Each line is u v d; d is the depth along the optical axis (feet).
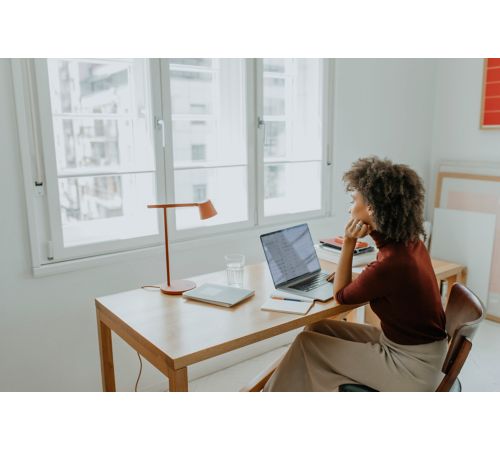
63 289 7.54
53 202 7.31
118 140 7.97
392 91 11.78
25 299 7.24
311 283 7.18
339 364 6.24
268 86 9.69
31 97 6.93
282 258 7.12
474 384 8.79
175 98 8.50
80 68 7.45
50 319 7.48
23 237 7.11
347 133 11.05
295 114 10.19
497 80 11.44
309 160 10.48
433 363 5.85
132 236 8.23
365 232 6.25
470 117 12.19
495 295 11.73
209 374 9.34
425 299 5.82
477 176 11.96
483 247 11.82
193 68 8.60
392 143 12.08
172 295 6.92
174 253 8.64
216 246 9.19
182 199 8.87
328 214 11.08
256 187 9.69
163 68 8.09
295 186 10.54
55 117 7.32
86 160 7.71
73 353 7.75
